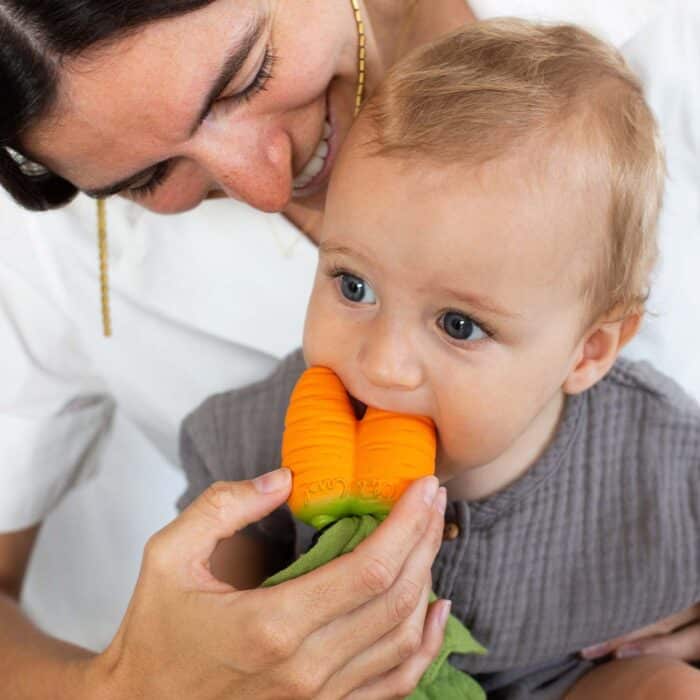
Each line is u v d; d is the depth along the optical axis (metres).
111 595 1.89
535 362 0.97
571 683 1.27
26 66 0.90
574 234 0.94
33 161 1.03
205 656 0.92
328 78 1.07
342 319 0.96
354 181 0.94
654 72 1.35
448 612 1.03
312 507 0.94
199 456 1.34
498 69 0.97
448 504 1.16
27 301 1.42
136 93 0.93
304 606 0.87
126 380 1.51
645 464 1.21
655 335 1.42
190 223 1.38
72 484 1.62
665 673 1.19
